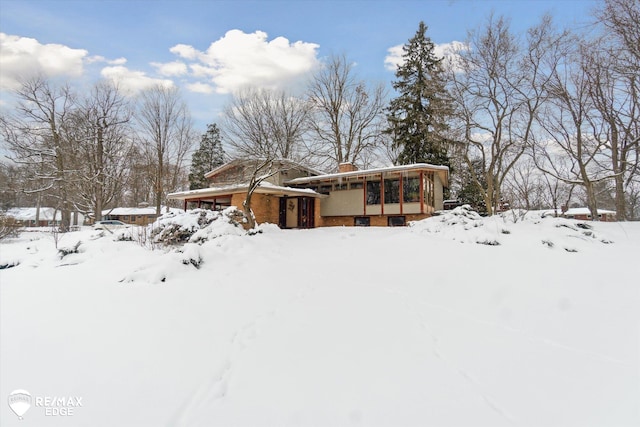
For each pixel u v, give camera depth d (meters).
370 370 2.71
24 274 6.47
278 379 2.57
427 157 22.41
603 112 13.03
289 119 16.19
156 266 5.79
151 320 3.80
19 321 3.80
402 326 3.68
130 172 27.12
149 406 2.23
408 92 23.56
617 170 13.64
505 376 2.63
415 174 16.75
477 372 2.69
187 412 2.17
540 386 2.49
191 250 6.44
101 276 5.84
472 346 3.18
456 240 8.38
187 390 2.43
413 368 2.75
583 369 2.74
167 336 3.37
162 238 8.52
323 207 19.75
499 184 14.99
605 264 5.99
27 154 22.17
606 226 10.03
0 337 3.36
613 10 11.56
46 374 2.65
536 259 6.43
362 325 3.70
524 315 4.00
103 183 24.92
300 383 2.51
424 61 23.38
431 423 2.05
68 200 23.12
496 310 4.21
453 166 25.67
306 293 4.97
